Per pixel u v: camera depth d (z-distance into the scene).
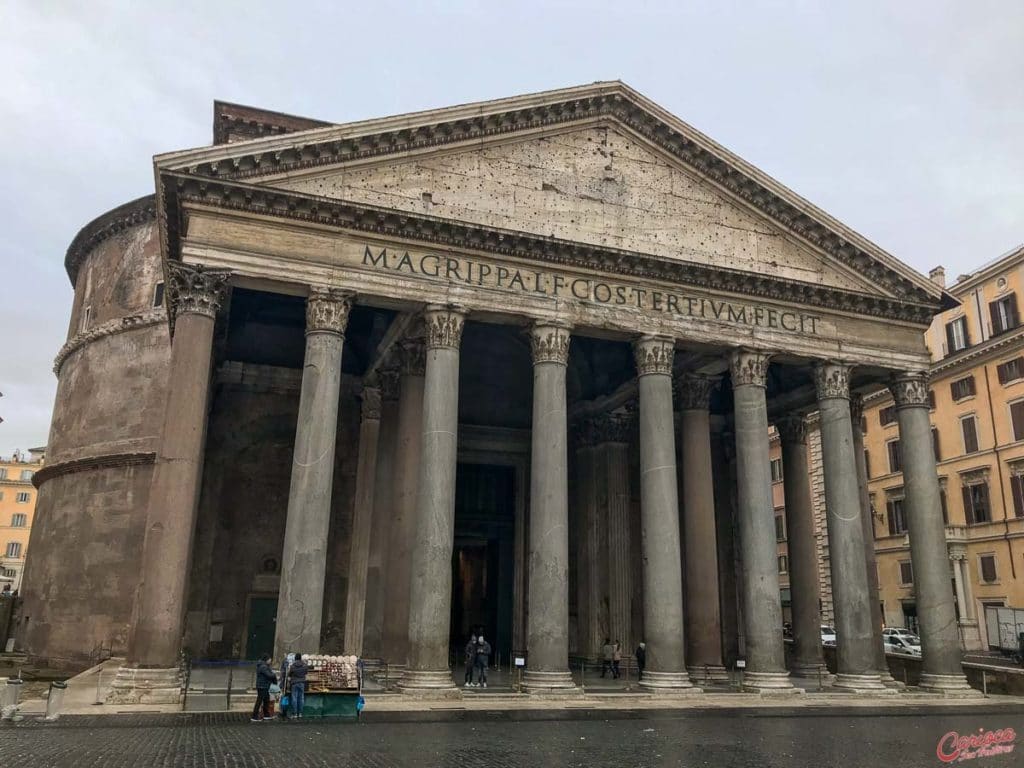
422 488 21.69
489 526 34.81
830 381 27.03
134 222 39.69
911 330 28.64
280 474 30.91
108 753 12.71
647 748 14.55
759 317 26.42
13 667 34.69
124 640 32.88
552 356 23.61
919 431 27.83
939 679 25.50
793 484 32.66
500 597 34.25
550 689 21.19
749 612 24.23
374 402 30.81
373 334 30.66
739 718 19.31
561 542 22.44
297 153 22.09
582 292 24.44
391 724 16.97
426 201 23.48
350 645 28.38
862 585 25.34
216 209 21.33
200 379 20.33
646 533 23.94
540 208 24.66
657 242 25.72
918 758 14.13
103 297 39.94
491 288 23.39
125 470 35.34
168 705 18.19
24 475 108.12
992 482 45.56
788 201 27.14
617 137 26.27
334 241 22.25
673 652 22.97
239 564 29.73
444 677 20.77
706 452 28.62
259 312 30.47
